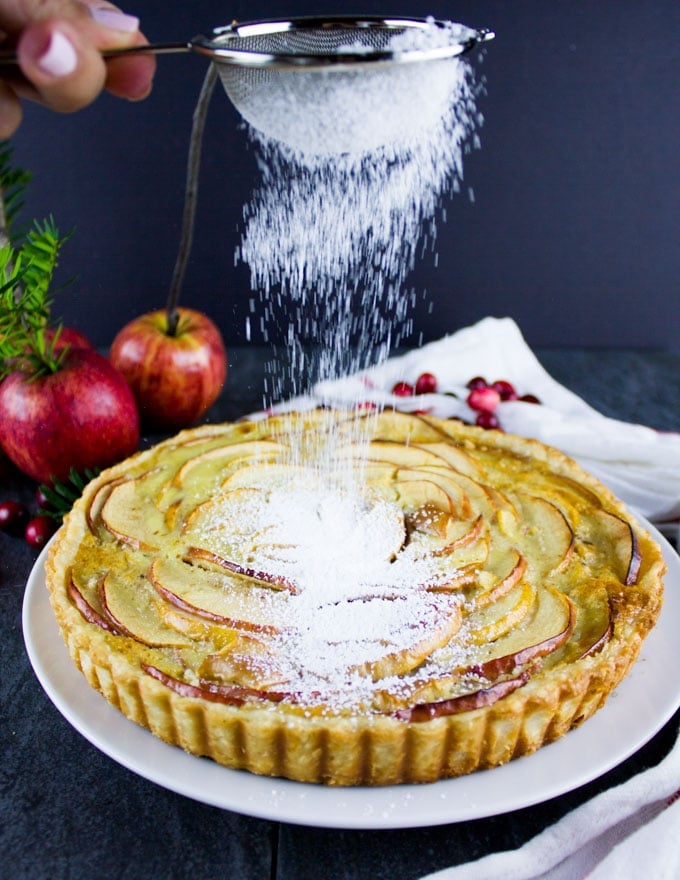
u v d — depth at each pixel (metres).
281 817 0.61
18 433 0.82
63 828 0.64
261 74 0.66
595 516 0.74
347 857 0.63
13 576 0.79
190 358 0.89
